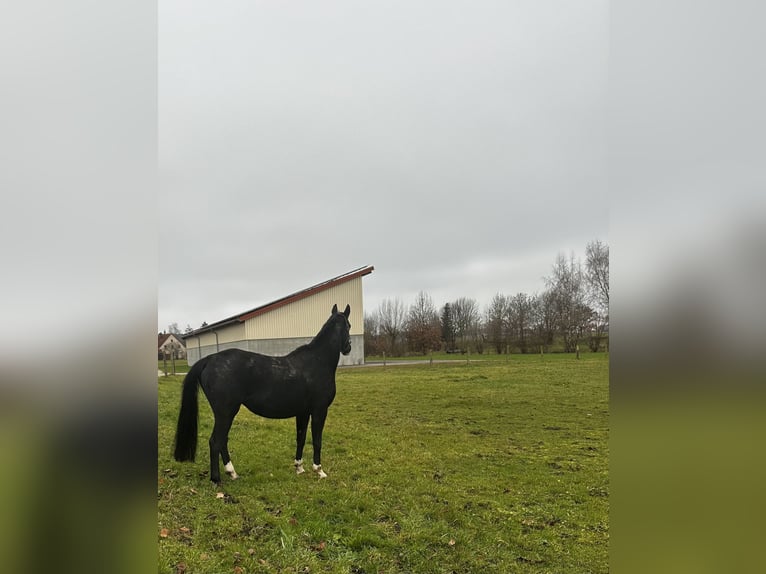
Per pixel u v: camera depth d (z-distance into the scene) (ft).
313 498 16.83
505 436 28.86
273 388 18.19
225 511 14.88
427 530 14.88
